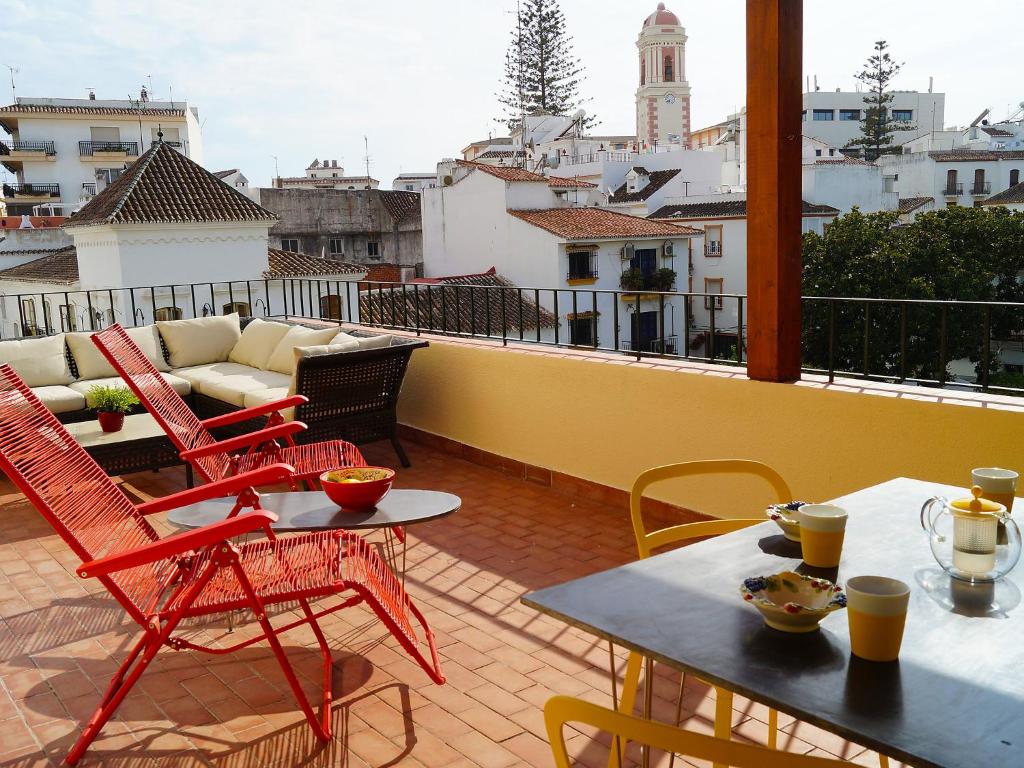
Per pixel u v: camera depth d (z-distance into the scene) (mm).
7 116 48812
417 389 6066
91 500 2770
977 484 2123
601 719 1228
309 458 4219
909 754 1147
